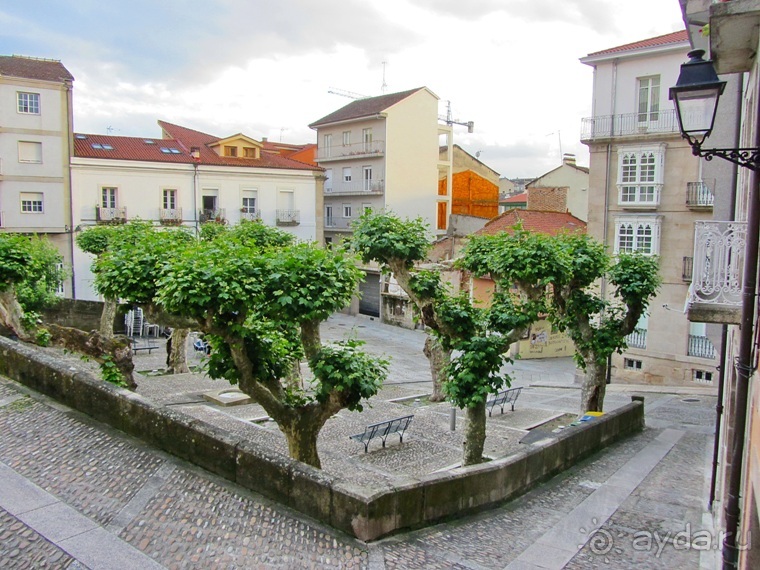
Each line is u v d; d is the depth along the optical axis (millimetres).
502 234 16125
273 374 11336
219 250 10727
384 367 11617
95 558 6797
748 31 7211
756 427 5332
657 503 10594
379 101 50844
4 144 35531
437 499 8984
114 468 9039
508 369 30734
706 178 13312
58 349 23891
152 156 41062
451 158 52844
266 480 8523
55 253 29984
